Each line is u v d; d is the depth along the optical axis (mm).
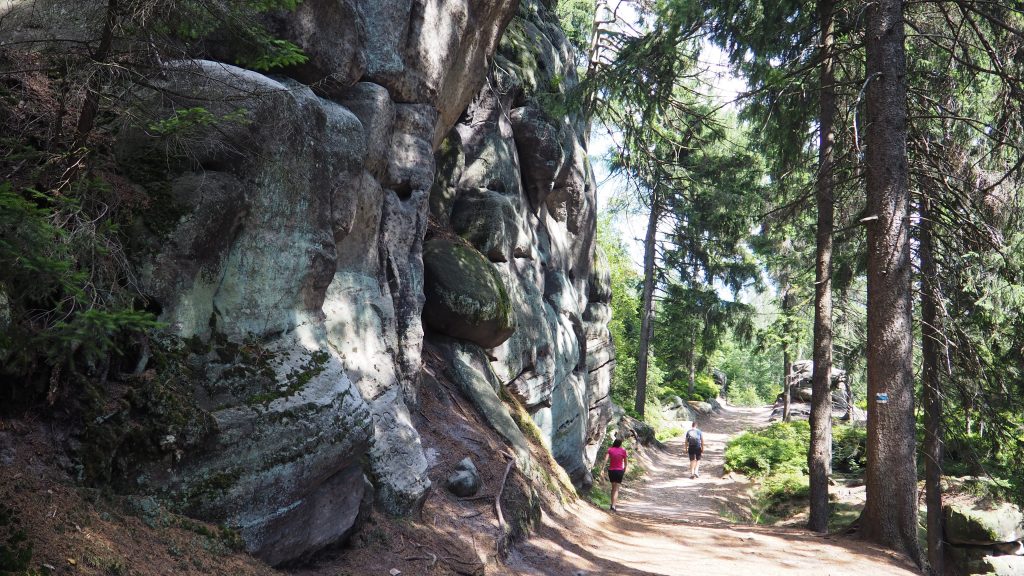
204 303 5297
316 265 6227
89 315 3080
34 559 3232
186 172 5266
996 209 12172
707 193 22703
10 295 3771
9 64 4746
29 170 4418
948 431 12859
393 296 8453
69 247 3768
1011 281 11586
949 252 12539
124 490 4258
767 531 11672
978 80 11953
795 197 15047
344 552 5770
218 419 4793
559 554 8234
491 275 11570
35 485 3762
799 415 30844
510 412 11859
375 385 7320
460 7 9477
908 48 12789
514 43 15031
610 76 12453
